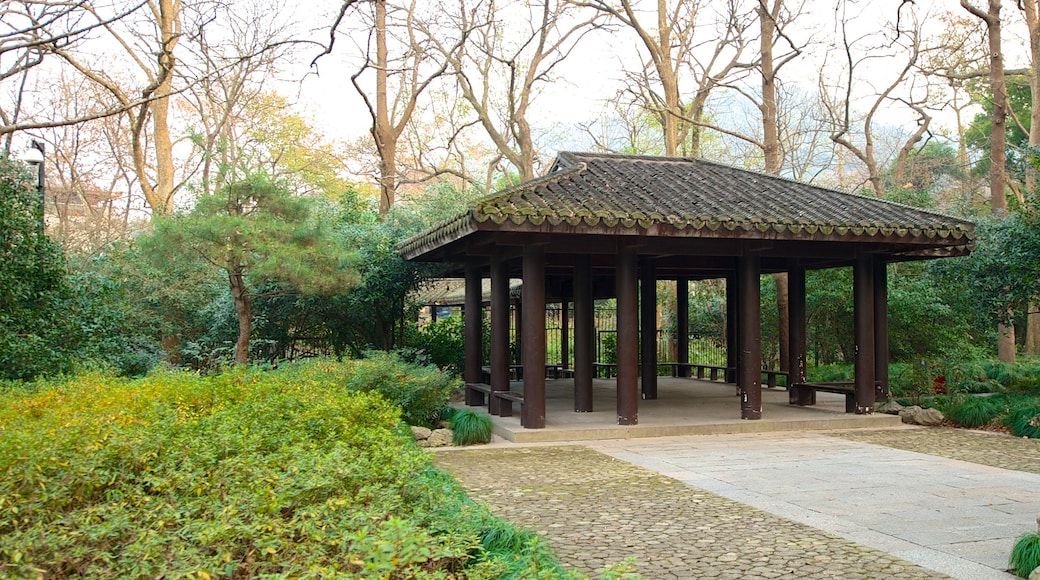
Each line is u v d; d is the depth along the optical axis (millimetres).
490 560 4363
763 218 10086
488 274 15523
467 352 13664
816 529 5918
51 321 11039
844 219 10547
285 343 17109
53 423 6148
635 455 9258
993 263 13148
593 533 5805
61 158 25453
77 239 24234
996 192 19781
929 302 15680
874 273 13078
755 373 11461
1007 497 7008
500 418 11711
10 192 10461
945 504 6734
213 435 5973
